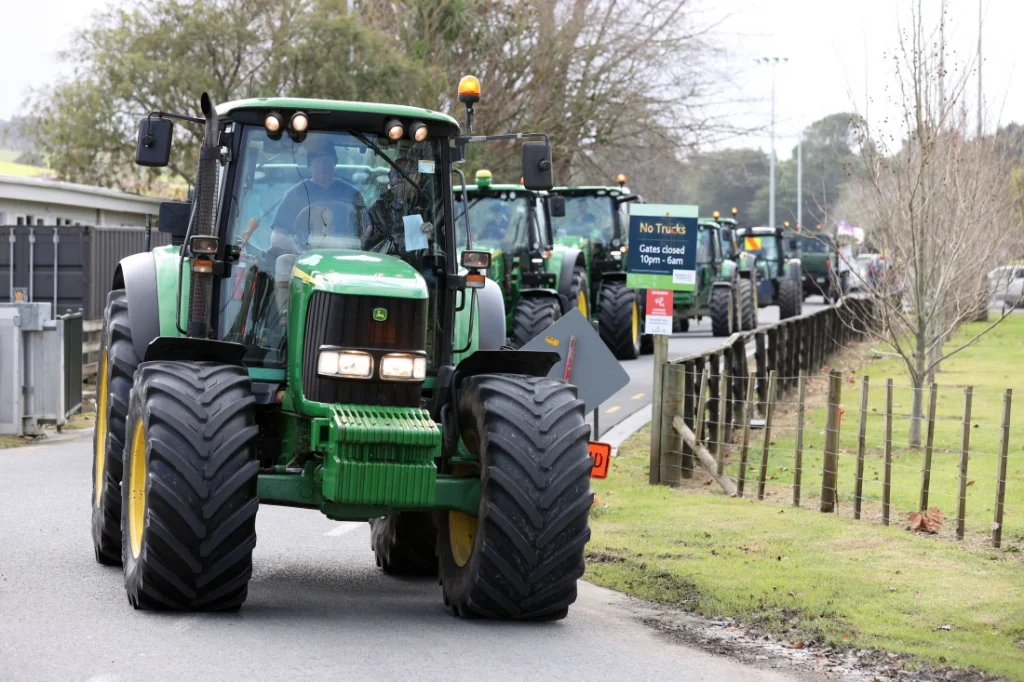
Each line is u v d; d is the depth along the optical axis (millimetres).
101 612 18469
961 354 68000
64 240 55531
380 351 18484
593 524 27438
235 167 20359
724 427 34062
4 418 40719
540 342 30047
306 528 27156
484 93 94375
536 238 57375
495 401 19031
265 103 20203
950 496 30375
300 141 20516
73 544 24125
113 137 93938
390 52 86375
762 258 110188
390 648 17109
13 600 19219
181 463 17719
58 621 17891
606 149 100188
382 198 20734
